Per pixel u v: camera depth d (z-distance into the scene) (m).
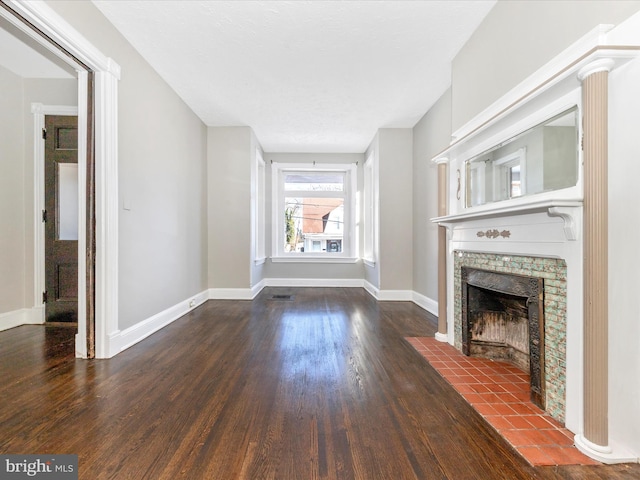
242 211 4.32
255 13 2.09
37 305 3.10
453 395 1.68
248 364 2.09
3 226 2.94
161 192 2.95
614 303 1.17
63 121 3.11
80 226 2.15
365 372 1.97
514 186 1.74
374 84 3.07
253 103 3.52
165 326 3.01
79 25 1.88
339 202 5.61
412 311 3.67
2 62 2.83
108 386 1.75
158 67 2.76
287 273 5.47
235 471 1.11
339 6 2.03
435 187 3.49
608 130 1.16
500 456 1.20
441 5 2.01
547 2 1.54
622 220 1.14
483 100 2.14
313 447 1.25
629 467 1.13
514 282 1.71
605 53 1.07
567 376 1.36
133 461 1.16
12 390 1.70
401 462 1.17
